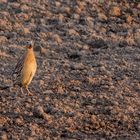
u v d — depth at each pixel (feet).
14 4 223.71
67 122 150.82
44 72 178.29
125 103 160.25
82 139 144.56
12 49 194.18
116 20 216.54
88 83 171.53
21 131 146.72
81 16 217.97
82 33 206.59
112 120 152.46
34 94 165.17
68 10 220.84
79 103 160.66
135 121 152.25
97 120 152.15
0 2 226.38
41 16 217.77
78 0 227.40
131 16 219.41
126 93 165.68
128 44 200.03
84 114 154.71
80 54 192.54
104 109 156.97
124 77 174.70
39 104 159.22
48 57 191.01
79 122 151.23
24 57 163.22
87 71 178.50
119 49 195.00
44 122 150.82
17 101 160.56
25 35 204.74
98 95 164.25
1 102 159.84
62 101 161.07
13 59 187.52
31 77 164.55
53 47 196.95
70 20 215.31
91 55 191.62
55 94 165.37
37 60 187.32
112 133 147.23
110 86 168.76
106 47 197.98
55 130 147.84
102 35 205.57
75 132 147.33
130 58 187.83
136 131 148.56
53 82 171.83
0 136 143.84
